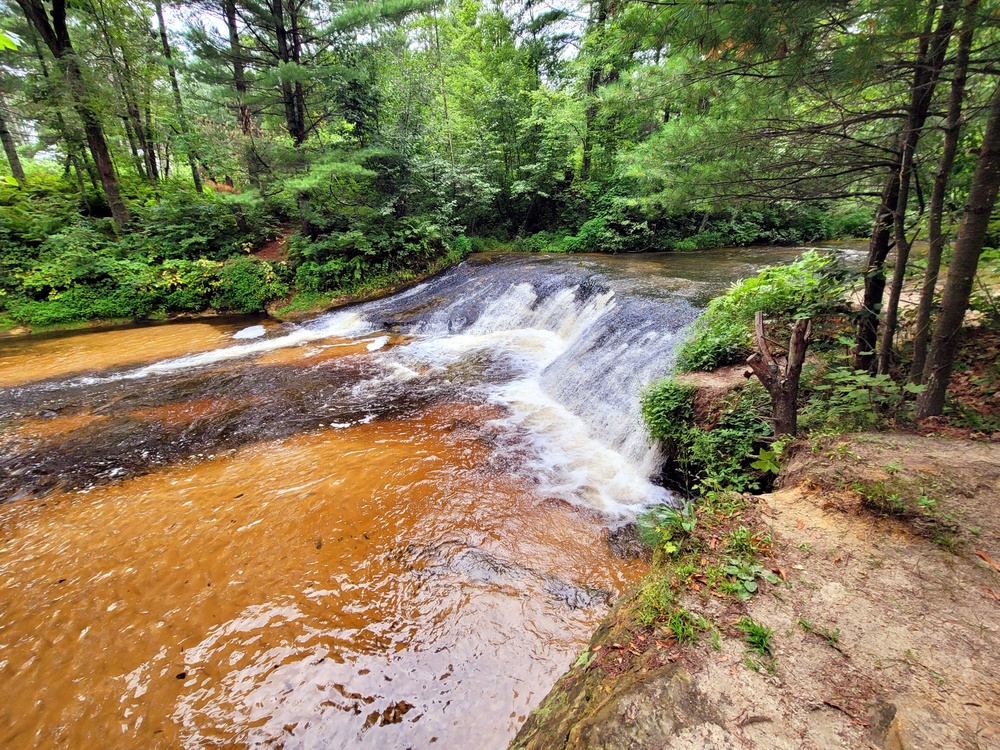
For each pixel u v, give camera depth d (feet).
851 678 6.57
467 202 58.29
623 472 20.15
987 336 15.28
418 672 11.65
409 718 10.64
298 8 45.98
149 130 56.85
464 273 49.01
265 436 23.84
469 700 10.97
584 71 50.65
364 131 50.08
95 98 46.24
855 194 15.83
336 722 10.62
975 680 6.36
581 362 28.04
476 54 67.67
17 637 12.87
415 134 54.34
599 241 54.80
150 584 14.58
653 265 42.78
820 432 13.38
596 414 24.23
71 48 46.09
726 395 17.88
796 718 6.09
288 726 10.57
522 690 11.12
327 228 51.85
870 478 10.57
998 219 14.12
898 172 14.23
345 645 12.43
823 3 10.70
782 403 13.25
